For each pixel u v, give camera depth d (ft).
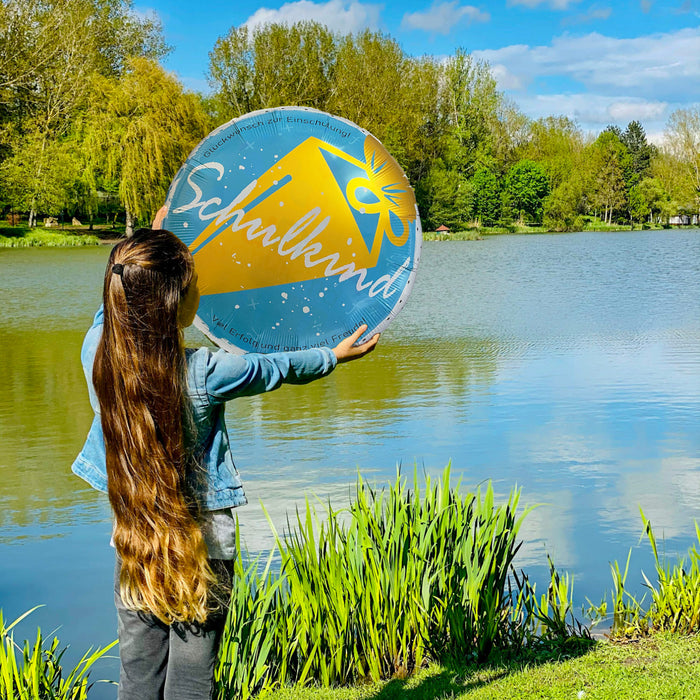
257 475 24.21
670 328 55.06
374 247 8.36
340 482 23.45
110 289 6.40
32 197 174.91
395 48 221.05
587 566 17.22
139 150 152.87
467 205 256.52
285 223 8.35
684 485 22.63
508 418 30.76
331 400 34.42
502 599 13.51
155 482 6.32
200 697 6.75
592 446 26.76
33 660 9.95
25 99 174.50
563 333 53.16
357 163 8.32
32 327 57.93
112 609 16.03
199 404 6.57
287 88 192.95
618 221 325.83
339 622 12.39
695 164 320.70
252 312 8.43
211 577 6.51
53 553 18.75
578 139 338.34
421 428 29.48
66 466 25.59
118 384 6.35
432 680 12.08
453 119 266.57
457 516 13.14
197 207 8.33
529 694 11.24
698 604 13.76
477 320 60.49
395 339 51.37
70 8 174.91
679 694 11.00
